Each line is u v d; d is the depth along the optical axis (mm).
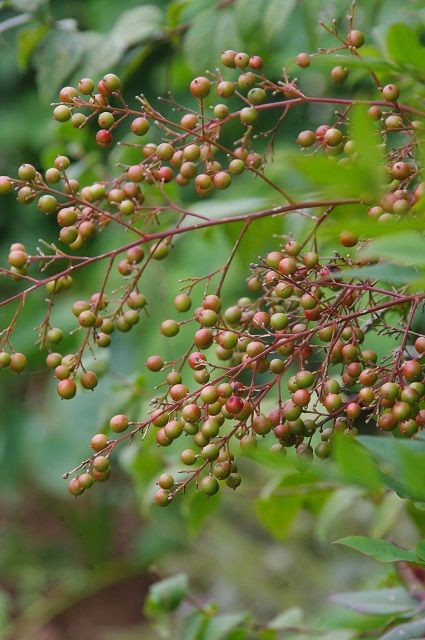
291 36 1515
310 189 1167
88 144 1421
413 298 1021
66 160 1072
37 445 2201
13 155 2312
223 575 2287
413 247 911
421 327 1328
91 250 1894
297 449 1028
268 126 1747
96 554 2658
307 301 1028
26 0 1331
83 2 2023
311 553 2209
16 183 1069
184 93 1923
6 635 2348
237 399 1016
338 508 1272
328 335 1035
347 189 958
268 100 1719
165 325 1058
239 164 1070
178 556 2443
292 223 1259
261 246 1247
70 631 2703
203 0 1357
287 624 1242
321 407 1178
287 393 1468
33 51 1364
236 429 1025
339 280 1068
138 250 1101
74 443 2113
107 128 1081
